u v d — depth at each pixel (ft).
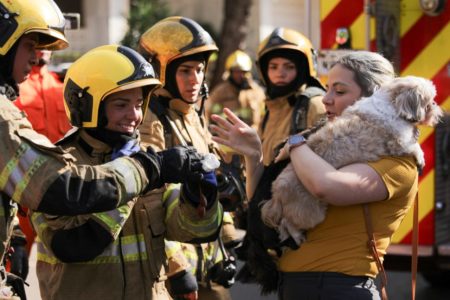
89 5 64.95
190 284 16.05
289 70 22.74
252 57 74.79
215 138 15.28
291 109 22.84
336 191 13.65
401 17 25.72
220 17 77.87
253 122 42.65
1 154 11.62
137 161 12.32
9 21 12.30
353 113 14.24
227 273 17.40
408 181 14.14
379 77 14.83
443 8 25.32
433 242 25.82
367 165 13.88
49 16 12.62
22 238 16.85
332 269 14.17
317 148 14.21
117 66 13.70
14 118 11.81
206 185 13.87
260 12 75.61
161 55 17.51
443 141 25.57
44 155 11.71
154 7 62.69
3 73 12.48
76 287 13.80
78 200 11.68
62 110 22.86
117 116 13.93
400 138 13.93
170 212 14.37
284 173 14.47
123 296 13.93
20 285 13.53
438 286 29.55
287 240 14.43
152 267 14.16
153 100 17.19
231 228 18.06
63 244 13.35
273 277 15.03
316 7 27.09
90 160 14.10
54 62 45.24
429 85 14.10
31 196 11.62
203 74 18.07
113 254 13.88
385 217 14.24
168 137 17.12
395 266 26.61
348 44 26.32
